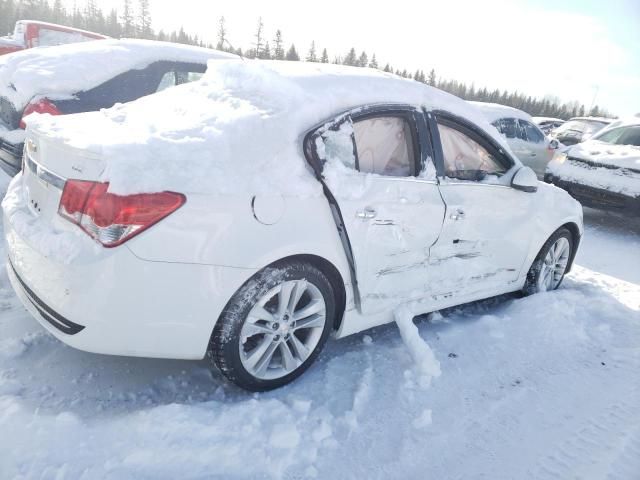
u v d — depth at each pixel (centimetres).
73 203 204
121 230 194
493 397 261
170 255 201
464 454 218
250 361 233
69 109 414
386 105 273
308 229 235
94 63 437
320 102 250
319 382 257
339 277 255
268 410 226
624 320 364
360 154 263
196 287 208
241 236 214
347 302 262
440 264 302
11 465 181
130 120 252
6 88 427
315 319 251
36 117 272
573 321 347
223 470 192
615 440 231
